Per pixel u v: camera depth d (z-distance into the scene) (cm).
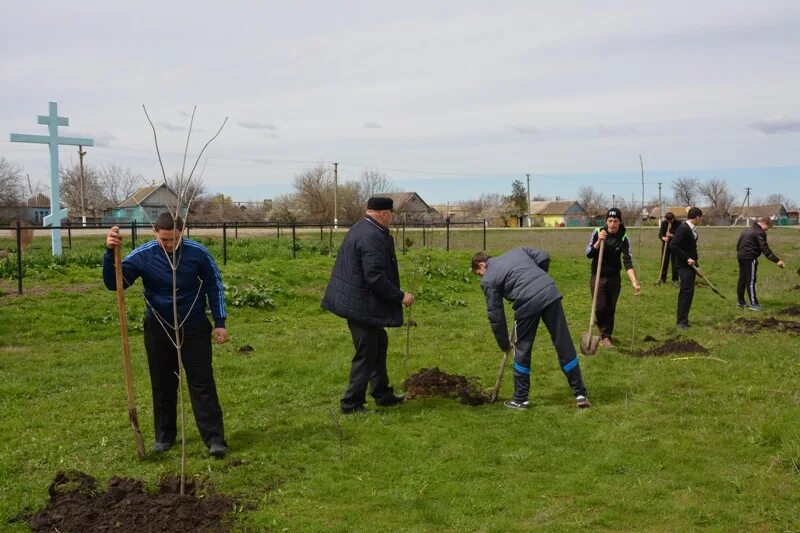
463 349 1006
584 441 604
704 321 1234
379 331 696
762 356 905
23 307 1190
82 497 477
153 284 561
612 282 982
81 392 755
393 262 686
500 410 698
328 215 6006
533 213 9925
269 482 515
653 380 798
